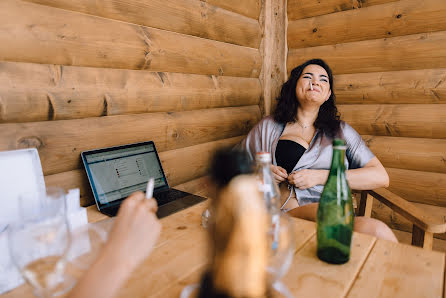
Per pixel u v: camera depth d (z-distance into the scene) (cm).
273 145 174
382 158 208
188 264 74
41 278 57
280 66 243
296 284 67
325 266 74
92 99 132
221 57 201
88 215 120
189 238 88
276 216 57
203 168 196
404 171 204
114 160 137
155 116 163
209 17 189
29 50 111
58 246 59
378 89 206
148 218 49
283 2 234
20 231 57
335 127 166
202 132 192
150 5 152
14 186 92
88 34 127
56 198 64
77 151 128
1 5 104
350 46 214
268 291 54
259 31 235
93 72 132
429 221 110
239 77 225
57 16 117
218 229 49
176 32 171
